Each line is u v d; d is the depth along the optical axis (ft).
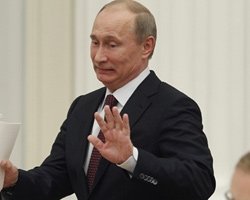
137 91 21.40
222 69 33.27
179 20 33.37
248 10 33.32
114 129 18.74
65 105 34.27
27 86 34.06
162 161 19.34
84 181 21.22
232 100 33.30
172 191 19.54
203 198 20.01
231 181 12.76
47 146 34.30
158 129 20.63
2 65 33.96
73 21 34.06
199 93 33.35
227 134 33.30
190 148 20.06
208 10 33.32
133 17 20.98
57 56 34.22
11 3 33.99
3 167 20.53
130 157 18.97
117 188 20.38
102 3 33.60
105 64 20.99
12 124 20.38
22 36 34.14
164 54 33.37
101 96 22.52
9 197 21.84
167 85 21.76
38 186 21.95
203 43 33.37
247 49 33.30
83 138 21.84
